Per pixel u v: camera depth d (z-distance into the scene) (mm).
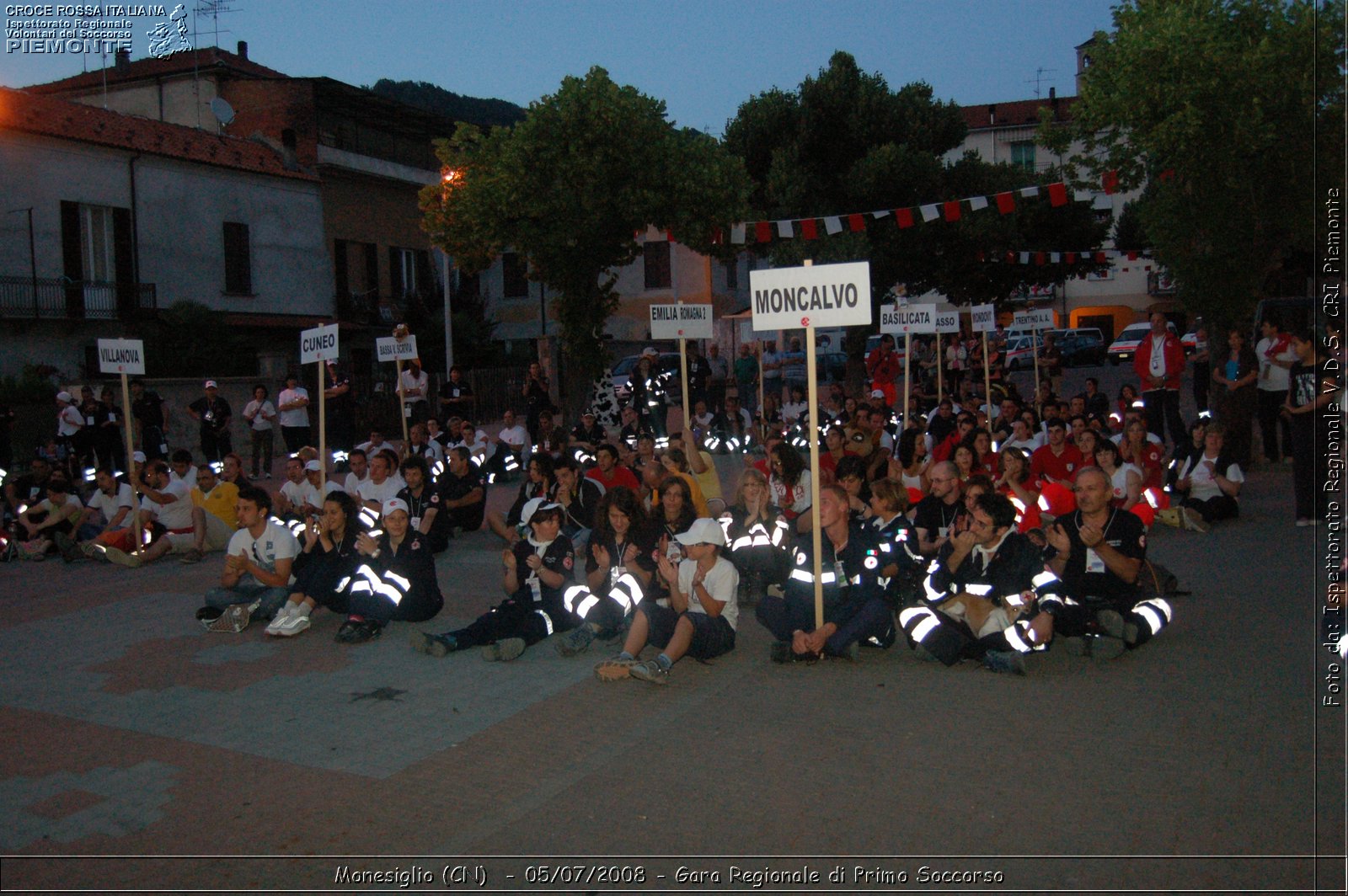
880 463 12195
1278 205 14500
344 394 19984
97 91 35719
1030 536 8562
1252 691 6457
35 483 13727
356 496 12344
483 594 10000
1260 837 4688
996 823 4914
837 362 38844
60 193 26297
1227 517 11609
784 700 6664
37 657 8398
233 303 30828
